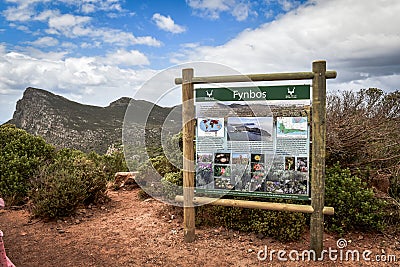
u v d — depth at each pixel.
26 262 4.14
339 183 5.16
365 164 6.14
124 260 4.20
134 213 6.02
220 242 4.70
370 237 4.84
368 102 6.93
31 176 6.70
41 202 5.61
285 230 4.70
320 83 4.12
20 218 5.79
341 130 6.04
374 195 5.30
